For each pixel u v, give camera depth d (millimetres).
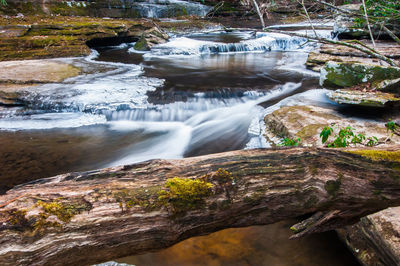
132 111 5977
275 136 4828
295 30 14453
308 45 12359
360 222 1885
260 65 9742
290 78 8109
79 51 9938
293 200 1806
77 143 4969
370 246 1870
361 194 1838
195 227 1718
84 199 1515
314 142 3898
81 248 1469
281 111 5297
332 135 4059
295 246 2463
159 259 2359
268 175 1782
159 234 1618
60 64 8586
